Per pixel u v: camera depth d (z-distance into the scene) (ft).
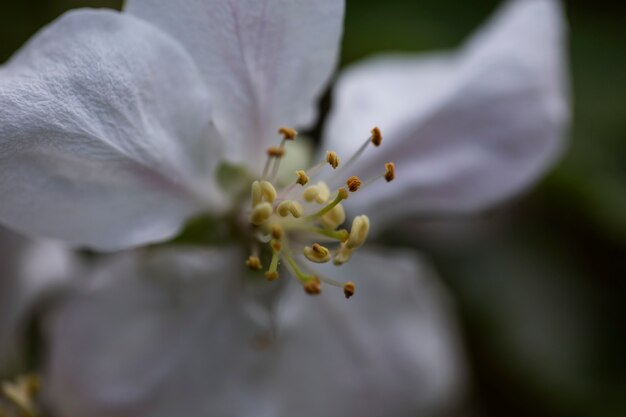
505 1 0.46
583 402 0.45
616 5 0.47
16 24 0.44
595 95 0.46
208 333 0.38
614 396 0.45
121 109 0.33
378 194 0.39
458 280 0.46
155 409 0.38
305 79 0.35
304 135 0.42
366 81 0.40
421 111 0.39
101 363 0.38
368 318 0.41
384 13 0.46
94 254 0.40
